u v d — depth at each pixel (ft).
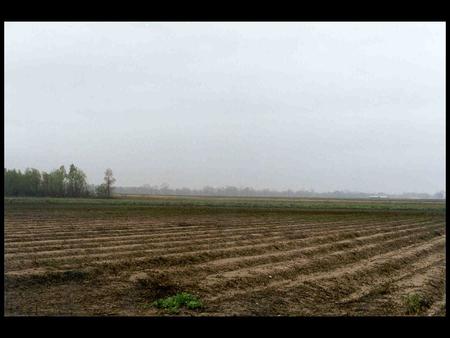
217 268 62.54
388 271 70.69
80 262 62.64
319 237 104.01
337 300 50.83
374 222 163.73
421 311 47.52
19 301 44.14
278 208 264.52
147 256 69.51
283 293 51.29
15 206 209.97
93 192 406.41
